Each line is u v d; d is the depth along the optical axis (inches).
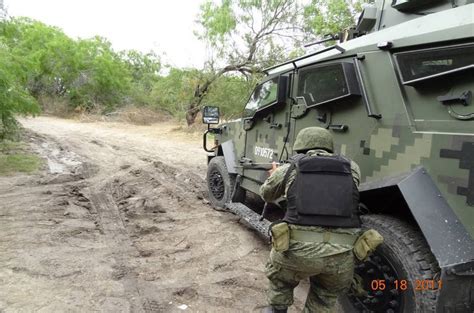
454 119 105.5
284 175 105.7
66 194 268.8
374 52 128.2
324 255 98.1
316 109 153.1
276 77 179.2
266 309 122.8
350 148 136.6
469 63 102.4
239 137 223.5
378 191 120.6
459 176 101.4
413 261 106.5
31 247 175.6
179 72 845.2
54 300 133.7
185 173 344.5
